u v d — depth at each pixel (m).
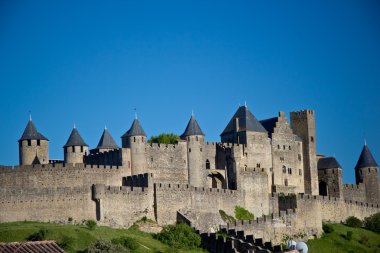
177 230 194.75
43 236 174.88
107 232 188.00
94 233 182.88
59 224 189.12
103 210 196.00
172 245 189.75
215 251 188.75
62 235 177.00
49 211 191.50
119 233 190.38
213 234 191.25
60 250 160.50
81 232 180.12
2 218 187.62
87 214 194.75
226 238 187.75
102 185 196.50
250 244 181.50
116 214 198.00
